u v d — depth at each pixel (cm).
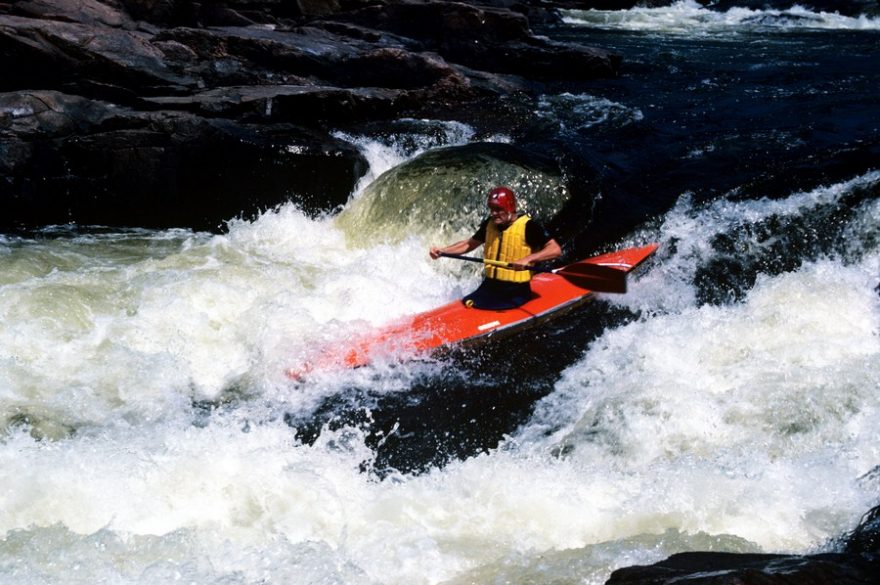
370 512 815
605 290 1112
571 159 1520
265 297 1210
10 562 697
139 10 2044
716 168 1495
